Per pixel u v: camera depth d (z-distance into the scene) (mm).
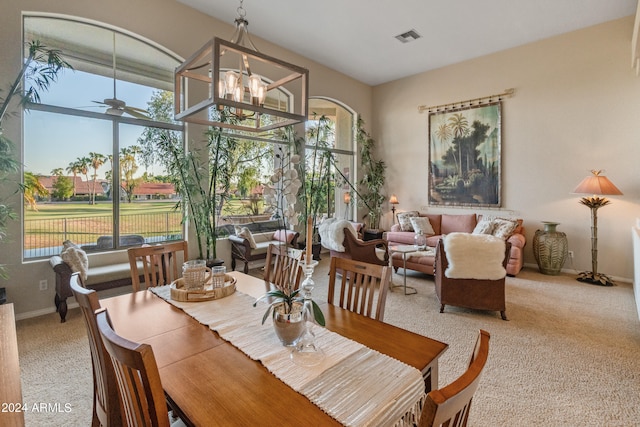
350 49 5582
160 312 1587
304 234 6078
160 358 1150
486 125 5812
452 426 719
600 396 2010
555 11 4387
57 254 3566
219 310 1607
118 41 3990
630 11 4395
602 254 4777
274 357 1156
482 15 4480
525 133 5410
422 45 5406
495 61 5691
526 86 5379
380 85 7371
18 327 3008
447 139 6324
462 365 2369
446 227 6133
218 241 4855
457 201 6227
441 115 6395
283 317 1216
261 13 4461
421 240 4266
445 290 3369
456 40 5227
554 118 5129
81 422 1796
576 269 4984
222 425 824
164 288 1969
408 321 3182
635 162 4504
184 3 4285
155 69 4297
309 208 6145
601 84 4723
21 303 3230
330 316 1572
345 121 7191
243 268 5250
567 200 5043
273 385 994
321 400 920
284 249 2203
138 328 1402
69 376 2221
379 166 7168
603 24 4684
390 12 4402
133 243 4145
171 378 1027
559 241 4812
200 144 4543
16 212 3191
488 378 2205
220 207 4957
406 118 6945
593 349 2596
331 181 6781
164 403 782
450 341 2754
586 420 1801
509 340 2762
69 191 3660
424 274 5059
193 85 4430
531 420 1799
